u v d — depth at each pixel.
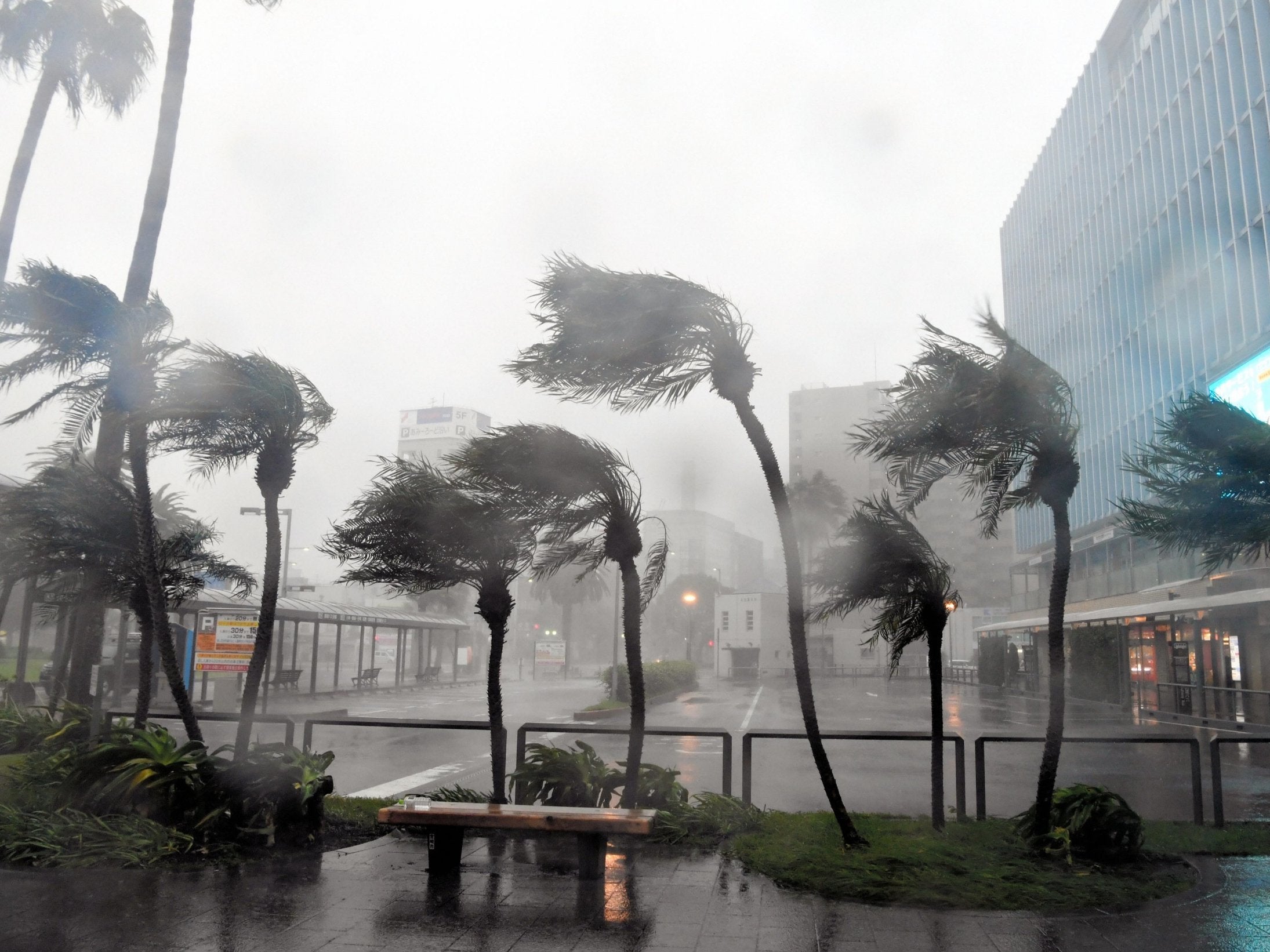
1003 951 5.32
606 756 17.00
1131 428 47.25
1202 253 40.22
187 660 24.31
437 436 187.62
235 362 8.50
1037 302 64.00
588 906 6.17
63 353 9.01
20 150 18.03
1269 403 31.88
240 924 5.70
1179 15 42.47
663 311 7.73
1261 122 35.28
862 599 8.59
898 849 7.39
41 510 9.51
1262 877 7.11
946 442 7.85
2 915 5.84
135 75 18.69
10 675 28.11
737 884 6.76
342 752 17.33
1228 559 8.07
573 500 8.36
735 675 79.31
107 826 7.44
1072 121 56.94
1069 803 7.79
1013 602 63.00
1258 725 23.28
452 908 6.11
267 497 8.77
